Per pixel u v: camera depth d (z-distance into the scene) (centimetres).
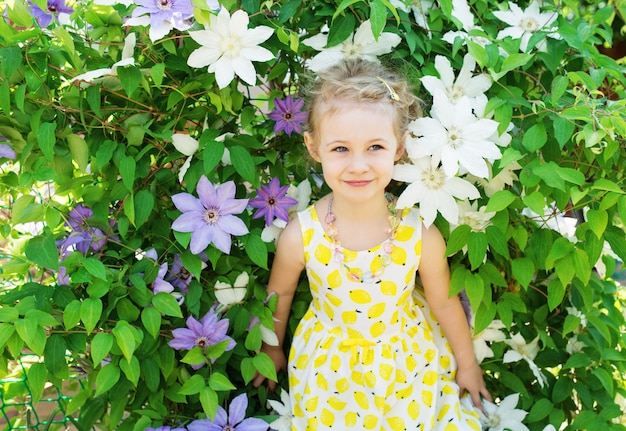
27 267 130
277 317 140
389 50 127
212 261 121
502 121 117
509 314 131
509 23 133
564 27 126
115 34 122
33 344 104
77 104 121
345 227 128
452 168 112
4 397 155
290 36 117
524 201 112
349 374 129
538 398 141
